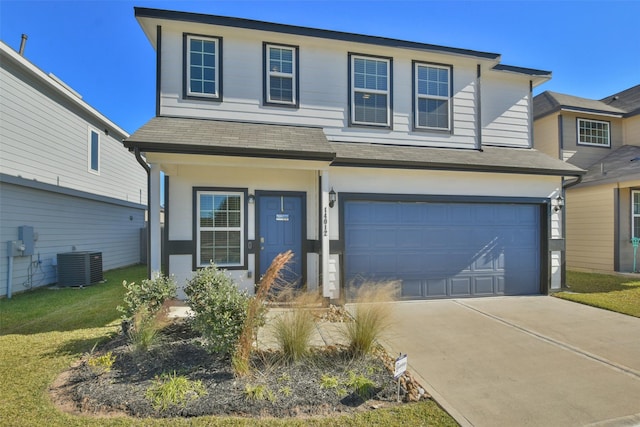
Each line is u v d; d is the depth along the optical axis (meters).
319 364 3.58
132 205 13.48
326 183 6.32
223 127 6.59
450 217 7.35
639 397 3.15
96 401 2.83
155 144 5.27
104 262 11.72
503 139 9.06
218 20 6.81
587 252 10.98
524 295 7.56
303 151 5.77
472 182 7.39
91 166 11.23
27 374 3.41
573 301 6.94
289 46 7.40
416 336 4.82
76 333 4.75
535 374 3.62
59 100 9.59
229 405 2.79
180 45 6.89
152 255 5.54
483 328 5.19
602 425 2.71
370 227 6.98
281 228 7.11
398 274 7.07
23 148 8.20
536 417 2.81
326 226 6.34
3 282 7.36
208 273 4.69
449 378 3.51
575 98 13.10
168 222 6.65
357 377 3.28
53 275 9.01
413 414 2.81
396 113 7.89
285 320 3.76
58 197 9.32
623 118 12.45
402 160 6.67
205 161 5.79
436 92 8.16
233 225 6.91
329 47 7.59
